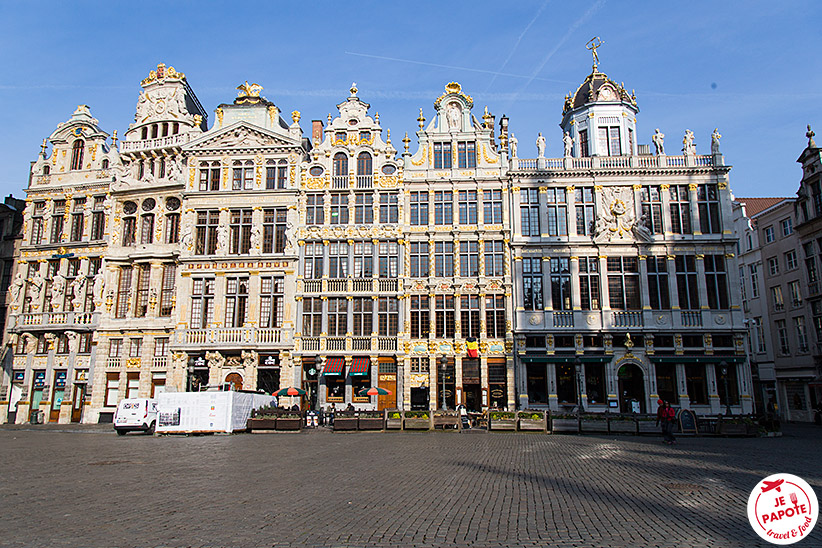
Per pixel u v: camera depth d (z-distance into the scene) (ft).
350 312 139.13
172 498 38.91
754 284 171.53
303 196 145.18
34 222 157.58
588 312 134.41
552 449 71.41
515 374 133.18
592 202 140.36
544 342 134.10
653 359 130.72
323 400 134.31
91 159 158.10
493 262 139.64
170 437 95.25
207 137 150.41
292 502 37.65
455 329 136.77
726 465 56.39
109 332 145.28
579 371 128.36
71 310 150.10
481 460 60.23
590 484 45.01
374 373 135.33
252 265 143.23
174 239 149.69
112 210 151.23
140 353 144.25
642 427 95.96
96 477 48.37
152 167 154.51
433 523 32.12
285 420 103.60
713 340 132.77
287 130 158.30
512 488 43.27
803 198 147.23
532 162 143.84
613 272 136.67
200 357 140.36
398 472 51.42
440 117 148.36
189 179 149.18
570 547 27.55
